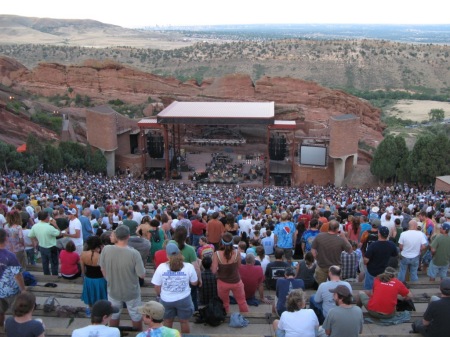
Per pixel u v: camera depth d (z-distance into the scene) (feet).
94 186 167.02
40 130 275.59
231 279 44.34
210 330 42.57
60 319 43.37
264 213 105.40
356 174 248.32
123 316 44.37
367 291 46.62
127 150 282.77
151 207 94.53
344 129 244.22
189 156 302.86
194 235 69.26
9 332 30.22
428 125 501.56
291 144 302.25
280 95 376.89
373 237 53.78
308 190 199.62
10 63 437.58
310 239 58.95
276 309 43.32
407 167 224.12
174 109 268.62
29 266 59.31
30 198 98.99
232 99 379.35
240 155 297.53
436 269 53.57
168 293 37.70
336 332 33.32
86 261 42.22
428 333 36.96
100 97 407.03
